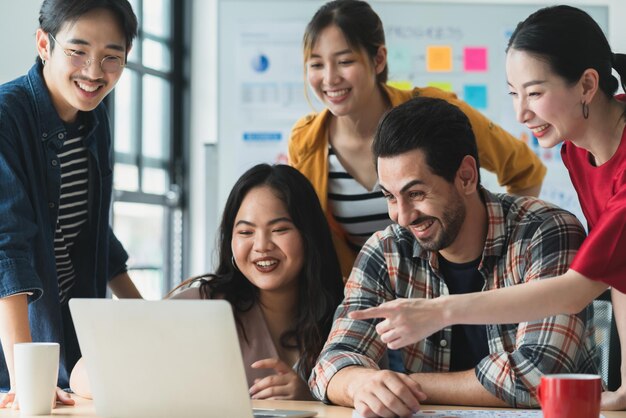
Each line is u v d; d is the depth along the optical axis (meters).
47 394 1.74
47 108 2.31
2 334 2.04
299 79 4.79
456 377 1.84
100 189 2.49
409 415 1.65
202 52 5.32
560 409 1.41
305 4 4.77
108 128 2.54
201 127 5.32
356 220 2.70
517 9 4.80
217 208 4.77
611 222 1.66
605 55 1.80
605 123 1.84
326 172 2.71
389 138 1.81
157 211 5.14
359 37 2.58
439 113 1.82
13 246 2.10
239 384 1.52
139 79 4.95
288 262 2.22
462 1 4.86
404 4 4.76
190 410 1.57
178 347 1.54
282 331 2.29
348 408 1.81
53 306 2.31
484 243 1.95
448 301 1.60
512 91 1.82
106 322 1.60
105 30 2.21
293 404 1.88
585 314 1.92
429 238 1.85
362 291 2.04
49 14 2.23
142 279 5.01
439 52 4.77
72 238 2.49
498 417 1.62
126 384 1.62
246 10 4.77
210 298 2.28
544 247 1.90
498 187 4.55
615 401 1.73
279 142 4.77
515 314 1.61
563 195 4.79
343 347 1.95
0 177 2.18
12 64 3.54
